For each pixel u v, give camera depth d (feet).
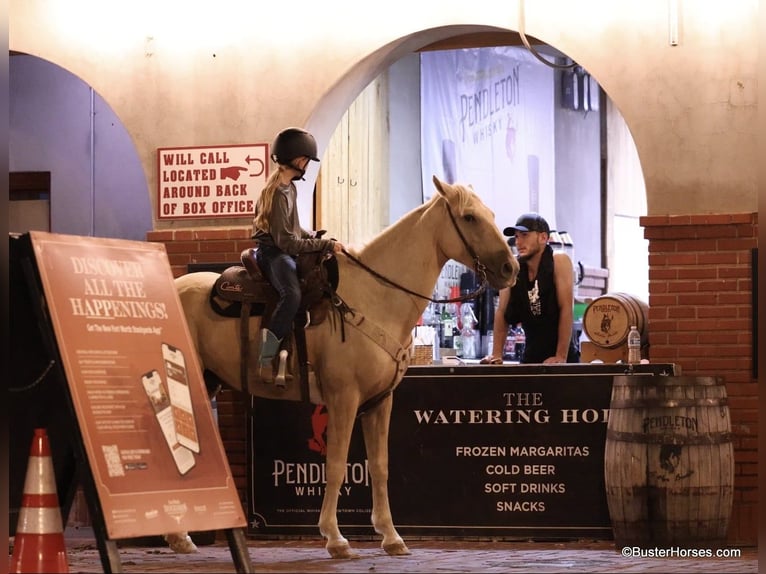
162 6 30.30
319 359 24.20
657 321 27.40
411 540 27.94
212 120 29.91
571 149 47.37
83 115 36.91
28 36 30.94
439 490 27.32
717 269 27.12
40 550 19.29
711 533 24.64
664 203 27.53
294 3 29.50
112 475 18.78
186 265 29.68
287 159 23.89
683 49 27.50
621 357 28.25
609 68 27.86
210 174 29.86
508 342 39.22
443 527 27.25
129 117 30.40
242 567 20.07
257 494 28.14
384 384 24.30
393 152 39.75
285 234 23.66
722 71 27.30
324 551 25.67
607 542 27.25
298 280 24.04
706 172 27.32
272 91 29.58
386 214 39.42
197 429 20.40
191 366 20.85
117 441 19.10
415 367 27.48
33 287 19.29
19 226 37.52
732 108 27.22
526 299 28.99
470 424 27.27
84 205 36.88
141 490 19.06
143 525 18.86
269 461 28.12
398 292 24.38
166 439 19.79
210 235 29.58
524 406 27.09
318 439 27.91
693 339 27.20
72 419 18.75
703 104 27.37
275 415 28.14
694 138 27.40
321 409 27.89
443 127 41.75
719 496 24.59
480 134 43.06
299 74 29.45
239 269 24.80
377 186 38.68
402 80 40.27
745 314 26.96
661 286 27.40
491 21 28.17
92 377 19.21
